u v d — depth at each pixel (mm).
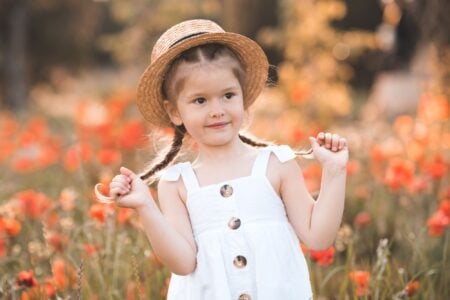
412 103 11516
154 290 3785
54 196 6004
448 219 3945
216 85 2729
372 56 16828
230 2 19391
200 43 2783
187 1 14195
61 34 19734
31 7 18781
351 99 15859
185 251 2734
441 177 5070
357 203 5570
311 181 5145
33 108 18250
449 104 7613
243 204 2770
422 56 10797
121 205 2670
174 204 2855
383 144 7254
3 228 4070
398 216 5102
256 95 3080
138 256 3906
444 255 3840
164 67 2818
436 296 3746
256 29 19297
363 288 3498
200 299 2746
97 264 3801
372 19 18969
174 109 2930
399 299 3451
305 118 10156
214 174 2850
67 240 4223
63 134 12227
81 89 22375
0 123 11312
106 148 7023
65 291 3678
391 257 4391
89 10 20047
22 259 4125
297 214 2836
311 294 2768
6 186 6324
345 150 2783
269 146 2953
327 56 10609
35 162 6980
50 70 20125
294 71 10570
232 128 2777
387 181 4992
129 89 14250
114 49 15062
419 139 5945
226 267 2725
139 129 6781
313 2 10648
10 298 3584
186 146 3203
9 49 18094
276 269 2701
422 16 8102
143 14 14312
